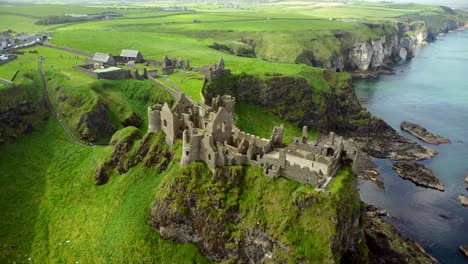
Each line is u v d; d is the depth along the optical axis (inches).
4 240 4097.0
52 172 5196.9
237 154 3848.4
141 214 4047.7
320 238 3267.7
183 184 3855.8
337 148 3954.2
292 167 3595.0
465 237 4790.8
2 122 5738.2
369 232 4626.0
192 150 3934.5
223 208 3690.9
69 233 4180.6
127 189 4434.1
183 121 4429.1
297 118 7849.4
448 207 5403.5
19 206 4576.8
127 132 5064.0
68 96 6589.6
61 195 4763.8
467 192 5802.2
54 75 7367.1
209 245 3715.6
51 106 6579.7
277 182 3627.0
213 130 4023.1
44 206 4591.5
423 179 6053.2
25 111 6127.0
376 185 5974.4
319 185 3526.1
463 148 7337.6
